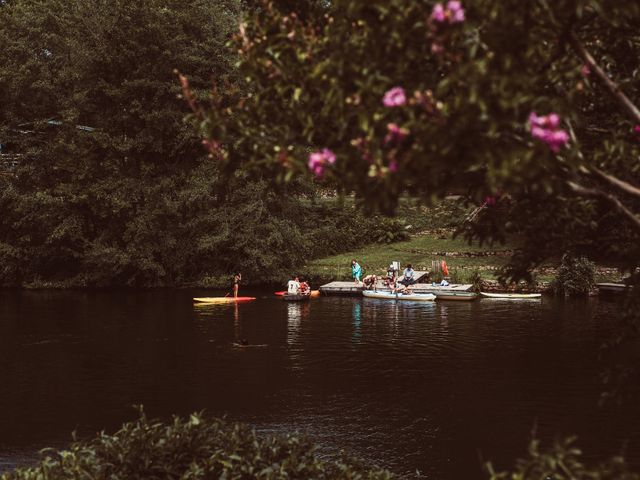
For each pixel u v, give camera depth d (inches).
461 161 124.7
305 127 149.2
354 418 508.1
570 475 150.5
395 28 125.7
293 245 1579.7
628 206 183.6
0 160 1625.2
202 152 1646.2
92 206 1530.5
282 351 764.0
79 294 1414.9
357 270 1493.6
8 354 757.9
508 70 120.5
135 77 1565.0
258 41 163.0
